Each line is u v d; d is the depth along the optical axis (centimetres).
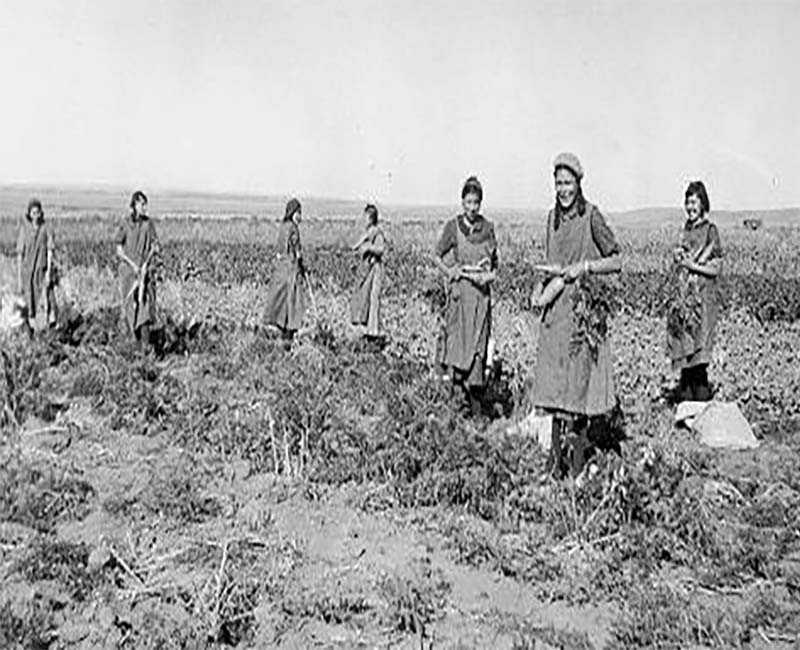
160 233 3388
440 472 688
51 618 479
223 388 991
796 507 675
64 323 1268
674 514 610
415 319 1484
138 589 513
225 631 473
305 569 554
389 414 812
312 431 769
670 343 970
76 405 900
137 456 763
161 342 1249
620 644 477
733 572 562
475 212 877
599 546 586
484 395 941
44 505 629
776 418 975
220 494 682
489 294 884
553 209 688
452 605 513
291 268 1342
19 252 1236
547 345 681
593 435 795
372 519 639
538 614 511
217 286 1998
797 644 482
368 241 1377
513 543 593
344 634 479
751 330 1453
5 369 911
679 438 862
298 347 1236
